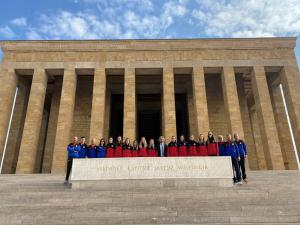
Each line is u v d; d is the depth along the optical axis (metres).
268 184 13.37
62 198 11.15
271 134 26.08
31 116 26.47
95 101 27.11
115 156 14.62
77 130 31.22
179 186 12.74
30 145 25.52
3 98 27.19
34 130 26.08
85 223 9.09
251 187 12.60
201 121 26.44
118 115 35.56
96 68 28.45
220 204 10.22
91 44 29.38
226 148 13.99
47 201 10.88
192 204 10.27
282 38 29.59
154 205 10.24
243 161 13.78
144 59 28.88
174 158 13.19
